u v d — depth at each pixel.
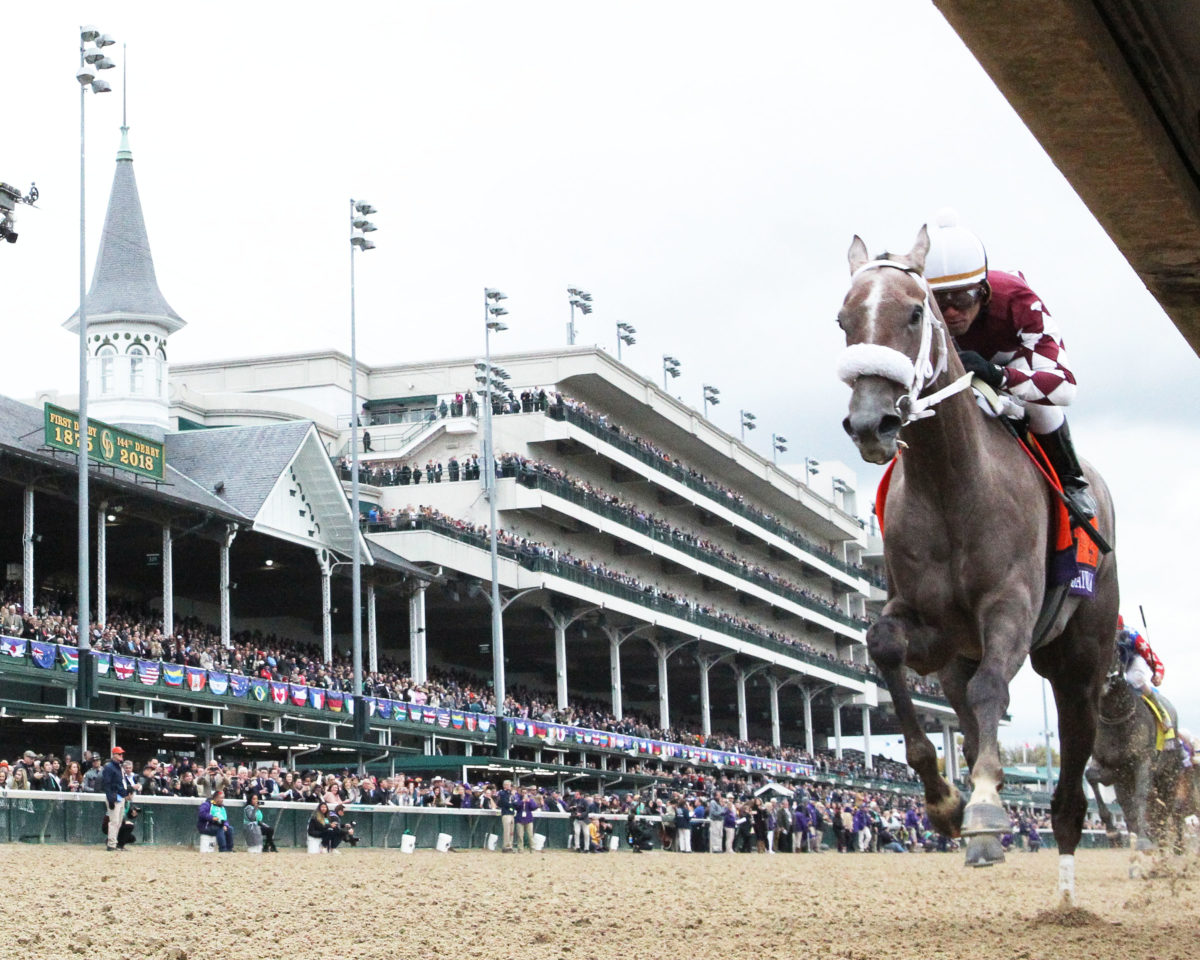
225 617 48.16
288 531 52.12
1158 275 6.94
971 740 8.21
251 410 73.44
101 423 43.56
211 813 29.58
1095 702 9.10
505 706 58.25
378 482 67.81
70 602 49.31
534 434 69.56
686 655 82.69
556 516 69.31
